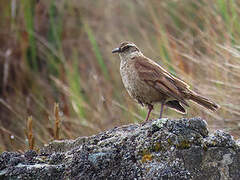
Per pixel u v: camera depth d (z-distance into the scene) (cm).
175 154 649
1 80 1695
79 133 1284
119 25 1712
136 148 669
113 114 1302
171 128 670
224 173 657
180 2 1513
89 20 1781
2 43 1741
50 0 1777
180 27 1481
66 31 1797
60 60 1681
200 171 650
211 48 1227
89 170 671
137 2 1711
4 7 1764
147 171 647
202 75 1219
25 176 680
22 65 1692
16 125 1420
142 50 1469
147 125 716
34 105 1527
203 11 1399
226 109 1105
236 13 1280
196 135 666
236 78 1159
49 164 711
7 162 727
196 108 1132
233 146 668
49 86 1628
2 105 1551
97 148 692
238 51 1165
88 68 1691
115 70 1543
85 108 1388
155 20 1471
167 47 1316
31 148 945
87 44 1727
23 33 1728
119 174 661
